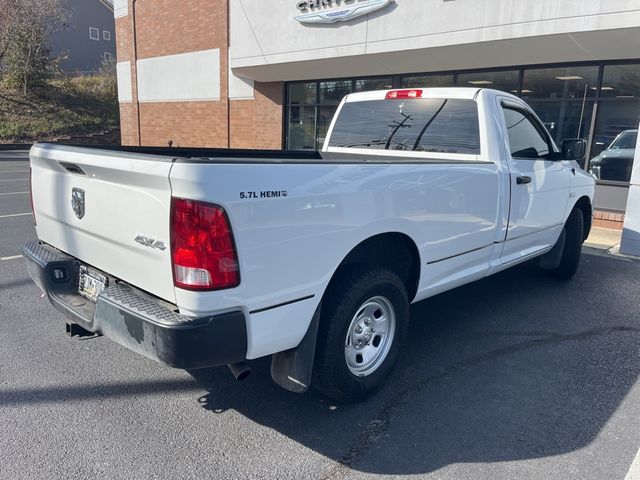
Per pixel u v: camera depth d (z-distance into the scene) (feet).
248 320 8.75
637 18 27.04
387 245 12.23
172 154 15.15
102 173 9.48
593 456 9.65
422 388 12.02
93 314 10.18
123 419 10.56
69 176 10.77
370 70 41.09
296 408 11.13
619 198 32.73
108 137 94.38
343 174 9.88
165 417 10.67
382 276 10.89
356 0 37.06
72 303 10.77
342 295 10.23
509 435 10.27
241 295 8.54
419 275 12.29
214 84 53.72
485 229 14.11
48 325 14.90
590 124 33.22
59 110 95.45
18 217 30.35
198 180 7.87
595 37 28.94
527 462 9.46
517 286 19.81
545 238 17.98
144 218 8.78
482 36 32.07
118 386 11.82
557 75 34.04
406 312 11.89
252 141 51.90
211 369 12.75
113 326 9.19
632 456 9.67
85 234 10.63
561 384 12.31
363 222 10.33
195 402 11.26
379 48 36.83
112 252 9.87
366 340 11.34
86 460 9.25
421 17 34.42
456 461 9.46
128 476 8.88
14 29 95.09
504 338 14.89
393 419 10.77
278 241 8.86
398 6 35.37
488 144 14.43
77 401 11.14
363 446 9.86
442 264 12.92
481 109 14.56
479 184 13.48
